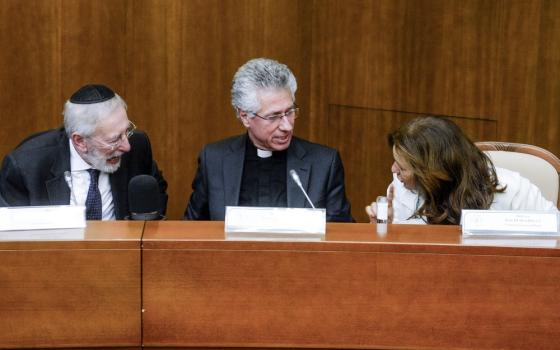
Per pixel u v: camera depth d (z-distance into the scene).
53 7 9.05
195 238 3.81
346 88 9.49
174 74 9.38
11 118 9.12
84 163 5.32
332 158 5.41
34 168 5.26
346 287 3.82
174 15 9.30
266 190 5.41
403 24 9.10
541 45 8.33
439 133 4.97
